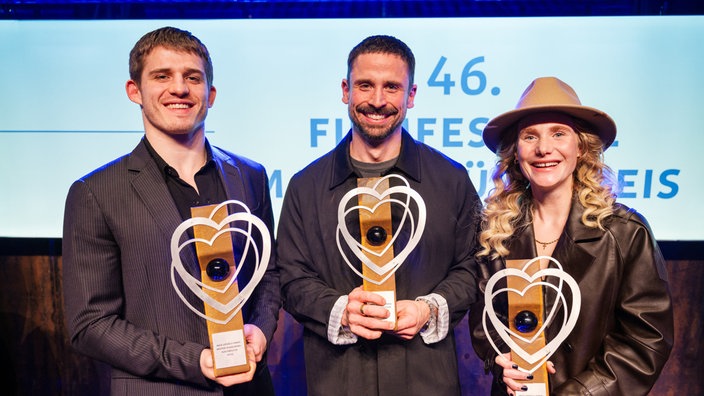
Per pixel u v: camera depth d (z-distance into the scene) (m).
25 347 2.36
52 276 2.31
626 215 1.25
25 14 2.11
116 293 1.27
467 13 2.08
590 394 1.17
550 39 2.08
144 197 1.27
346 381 1.42
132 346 1.21
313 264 1.47
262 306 1.40
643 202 2.14
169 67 1.26
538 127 1.28
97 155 2.16
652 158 2.12
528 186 1.41
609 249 1.23
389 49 1.38
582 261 1.25
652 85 2.09
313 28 2.09
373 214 1.29
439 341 1.41
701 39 2.06
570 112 1.26
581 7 2.07
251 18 2.09
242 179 1.43
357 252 1.29
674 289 2.26
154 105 1.28
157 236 1.26
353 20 2.08
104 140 2.15
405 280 1.43
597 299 1.23
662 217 2.15
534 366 1.18
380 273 1.27
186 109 1.29
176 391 1.27
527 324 1.16
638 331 1.20
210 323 1.20
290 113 2.13
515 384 1.18
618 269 1.23
